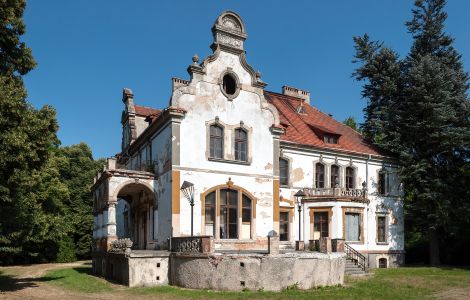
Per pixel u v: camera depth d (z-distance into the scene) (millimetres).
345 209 31609
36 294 18922
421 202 34938
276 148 28375
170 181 24672
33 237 27609
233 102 27031
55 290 20359
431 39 38500
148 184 26906
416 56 38406
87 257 50875
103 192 28000
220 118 26406
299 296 17344
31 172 19578
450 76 36125
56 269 34031
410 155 35344
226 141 26453
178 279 20547
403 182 37094
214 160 25844
